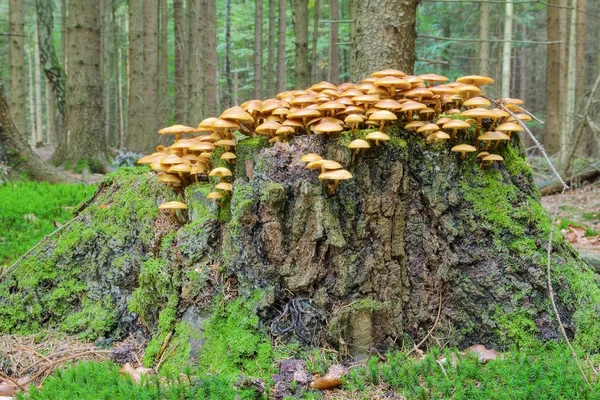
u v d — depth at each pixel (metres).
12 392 3.44
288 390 3.28
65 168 14.96
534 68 38.88
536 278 3.87
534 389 2.97
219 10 29.81
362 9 7.20
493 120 4.16
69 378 3.23
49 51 19.12
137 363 3.80
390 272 3.88
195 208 4.12
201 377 3.25
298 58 15.63
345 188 3.80
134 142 21.25
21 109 20.92
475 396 3.00
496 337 3.87
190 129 4.27
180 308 3.84
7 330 4.50
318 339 3.66
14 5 20.34
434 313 3.98
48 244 5.03
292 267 3.74
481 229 3.95
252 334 3.61
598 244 7.82
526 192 4.24
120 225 4.69
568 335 3.86
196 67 19.78
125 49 37.31
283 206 3.73
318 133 3.87
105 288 4.51
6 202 8.66
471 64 28.16
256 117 4.27
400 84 4.04
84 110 15.23
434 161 3.98
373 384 3.32
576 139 12.73
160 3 27.23
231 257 3.73
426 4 24.03
